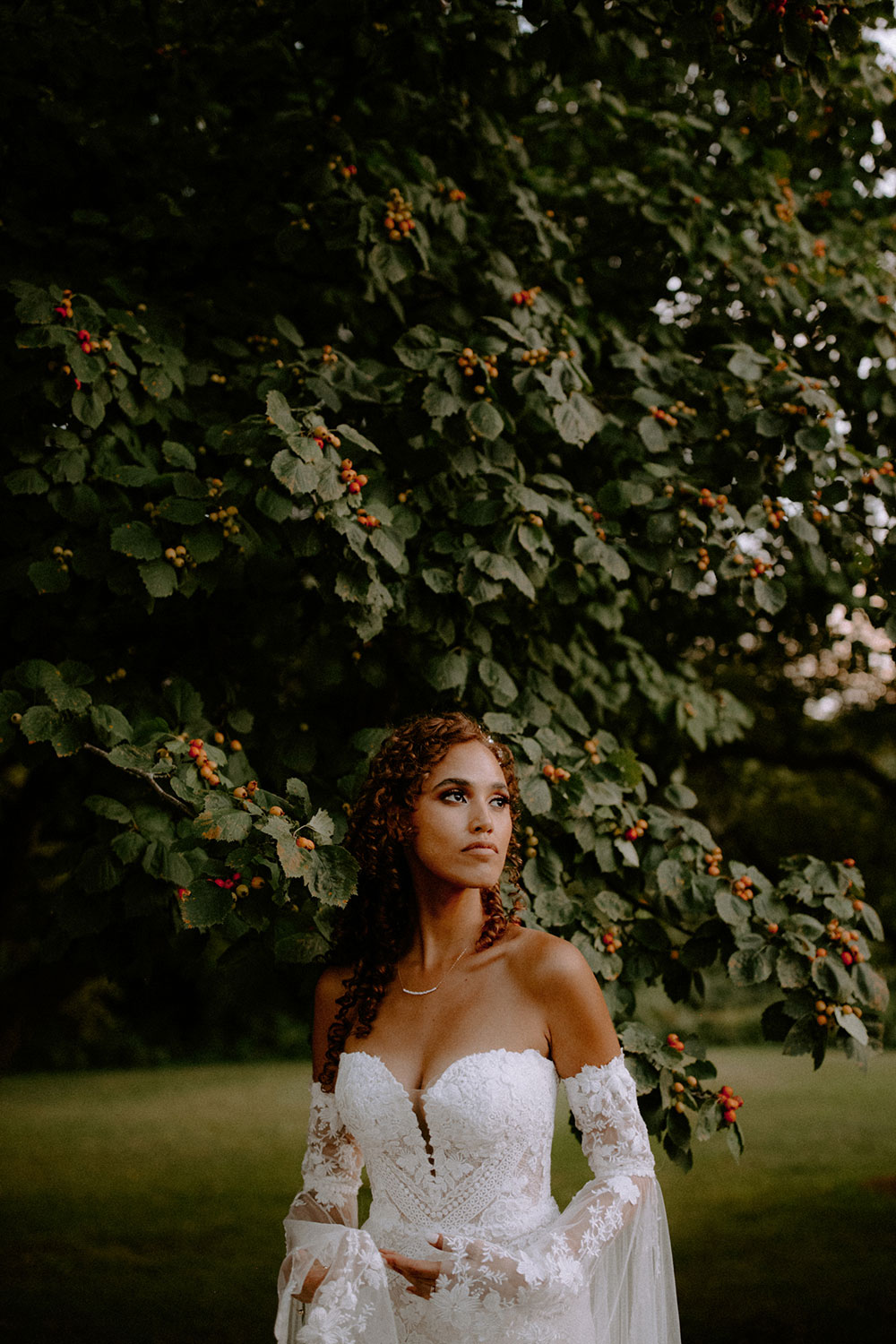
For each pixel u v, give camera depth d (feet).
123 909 9.48
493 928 6.67
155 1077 51.21
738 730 16.48
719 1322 17.67
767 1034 9.14
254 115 13.76
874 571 11.25
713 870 9.79
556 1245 5.72
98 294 11.28
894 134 14.01
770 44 9.84
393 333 12.84
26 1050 54.29
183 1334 17.30
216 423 10.99
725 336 13.97
